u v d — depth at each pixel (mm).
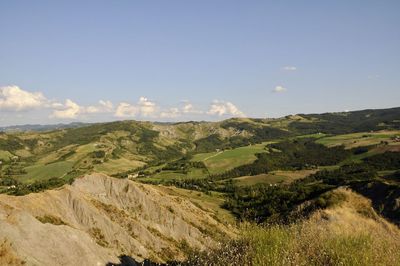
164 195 79000
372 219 60312
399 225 55250
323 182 157750
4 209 33750
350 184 72438
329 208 63562
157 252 56969
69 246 34312
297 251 9062
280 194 118188
